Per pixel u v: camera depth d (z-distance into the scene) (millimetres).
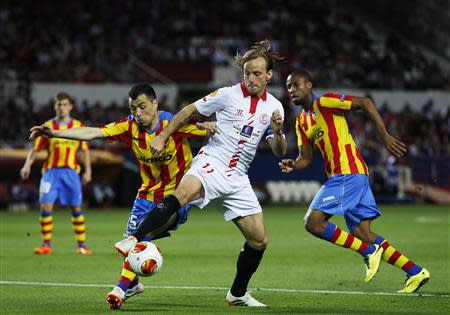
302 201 101625
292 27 136000
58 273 35250
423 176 106875
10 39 114375
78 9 125250
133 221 26984
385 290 29984
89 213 83062
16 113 99938
